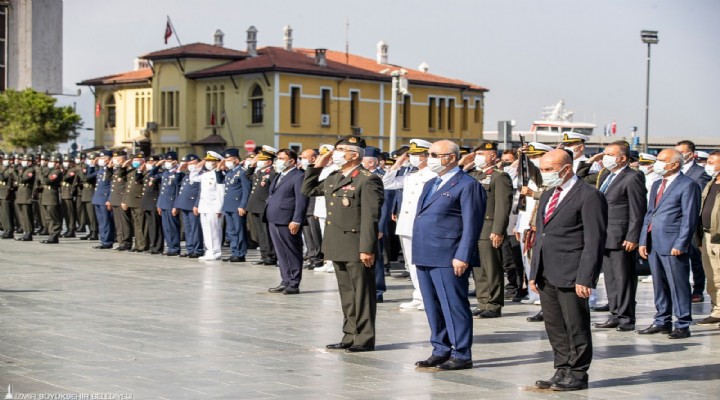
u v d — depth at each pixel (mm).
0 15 36094
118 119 84812
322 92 74562
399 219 17188
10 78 36281
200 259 26172
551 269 10891
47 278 21156
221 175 25984
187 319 15445
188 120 76312
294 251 18953
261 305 17266
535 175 15281
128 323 14914
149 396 9977
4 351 12383
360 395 10258
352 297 13117
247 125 72812
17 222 35438
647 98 46969
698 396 10492
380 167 22734
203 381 10781
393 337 14180
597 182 15727
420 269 12078
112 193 28547
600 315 16891
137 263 24938
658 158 14789
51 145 68750
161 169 27750
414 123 82250
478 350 13195
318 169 14570
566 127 85750
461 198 11875
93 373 11086
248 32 76812
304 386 10656
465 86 86750
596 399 10305
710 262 15828
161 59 77188
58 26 37312
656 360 12656
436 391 10531
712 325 15758
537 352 13039
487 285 16422
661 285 14852
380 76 77938
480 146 16781
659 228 14609
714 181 16109
